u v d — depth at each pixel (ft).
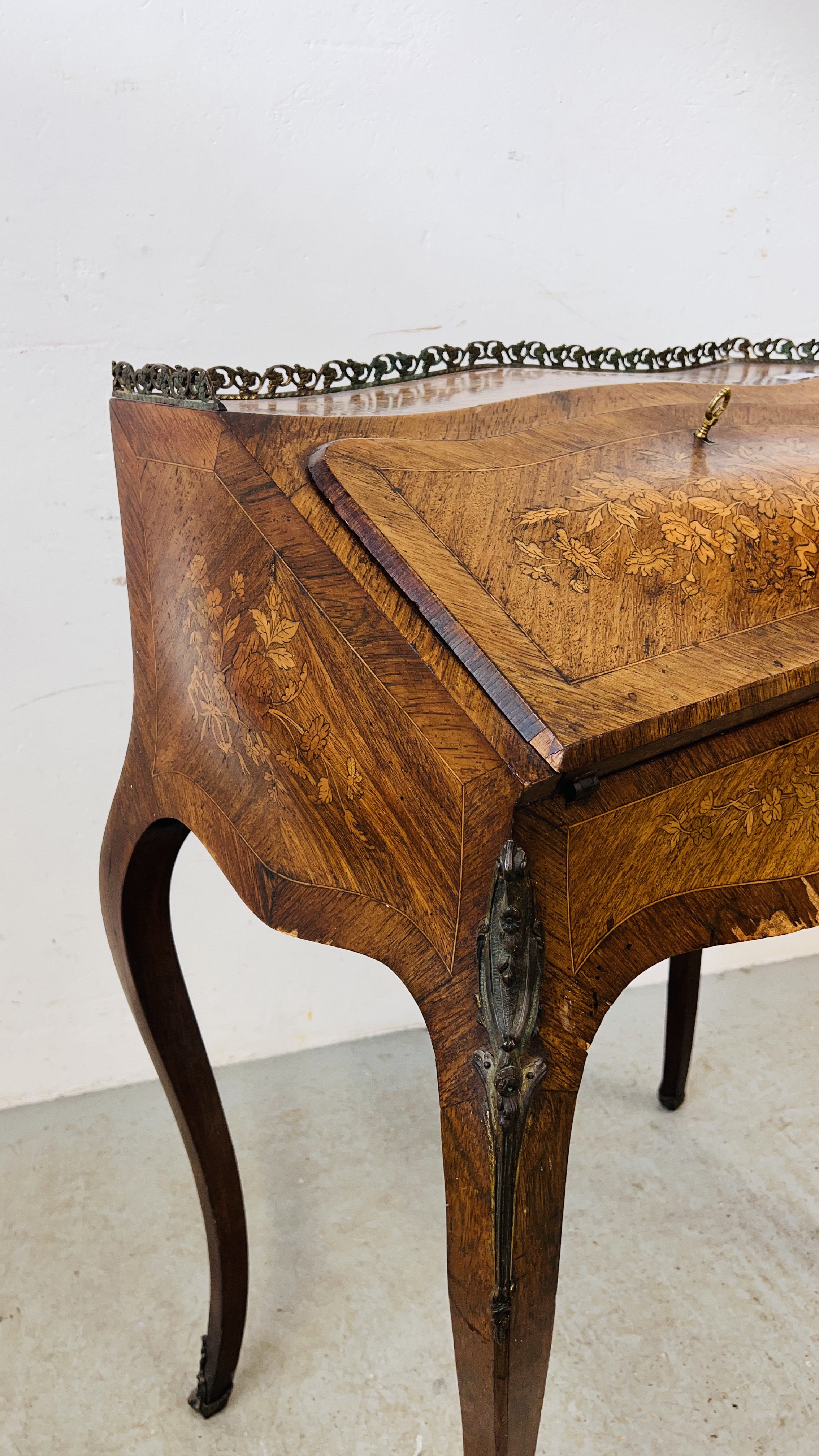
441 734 1.60
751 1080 4.56
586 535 1.95
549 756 1.52
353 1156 4.17
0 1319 3.39
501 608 1.74
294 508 1.91
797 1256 3.67
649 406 2.53
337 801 1.74
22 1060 4.40
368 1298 3.50
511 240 4.09
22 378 3.60
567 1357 3.27
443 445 2.17
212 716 2.03
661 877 1.72
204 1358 3.04
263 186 3.71
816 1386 3.19
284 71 3.61
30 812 4.08
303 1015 4.80
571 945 1.60
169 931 2.68
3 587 3.79
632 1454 2.97
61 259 3.54
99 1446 2.98
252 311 3.84
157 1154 4.14
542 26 3.86
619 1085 4.56
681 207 4.28
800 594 1.95
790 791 1.85
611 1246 3.72
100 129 3.46
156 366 2.25
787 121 4.27
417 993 1.63
